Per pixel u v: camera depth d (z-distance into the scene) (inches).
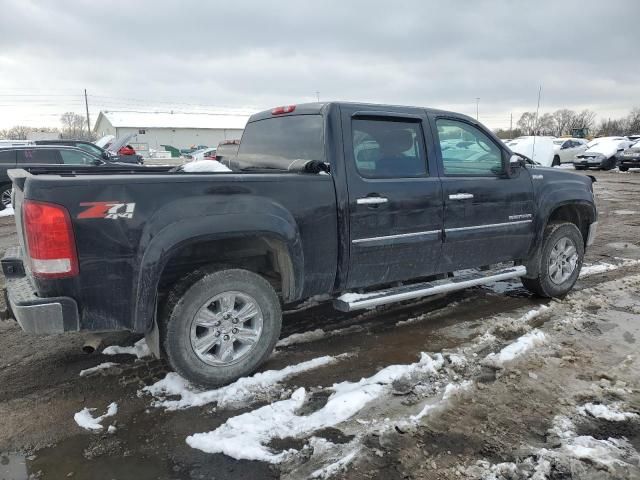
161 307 128.4
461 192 171.5
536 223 195.0
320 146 149.3
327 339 166.4
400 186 157.2
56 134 1991.9
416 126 166.1
